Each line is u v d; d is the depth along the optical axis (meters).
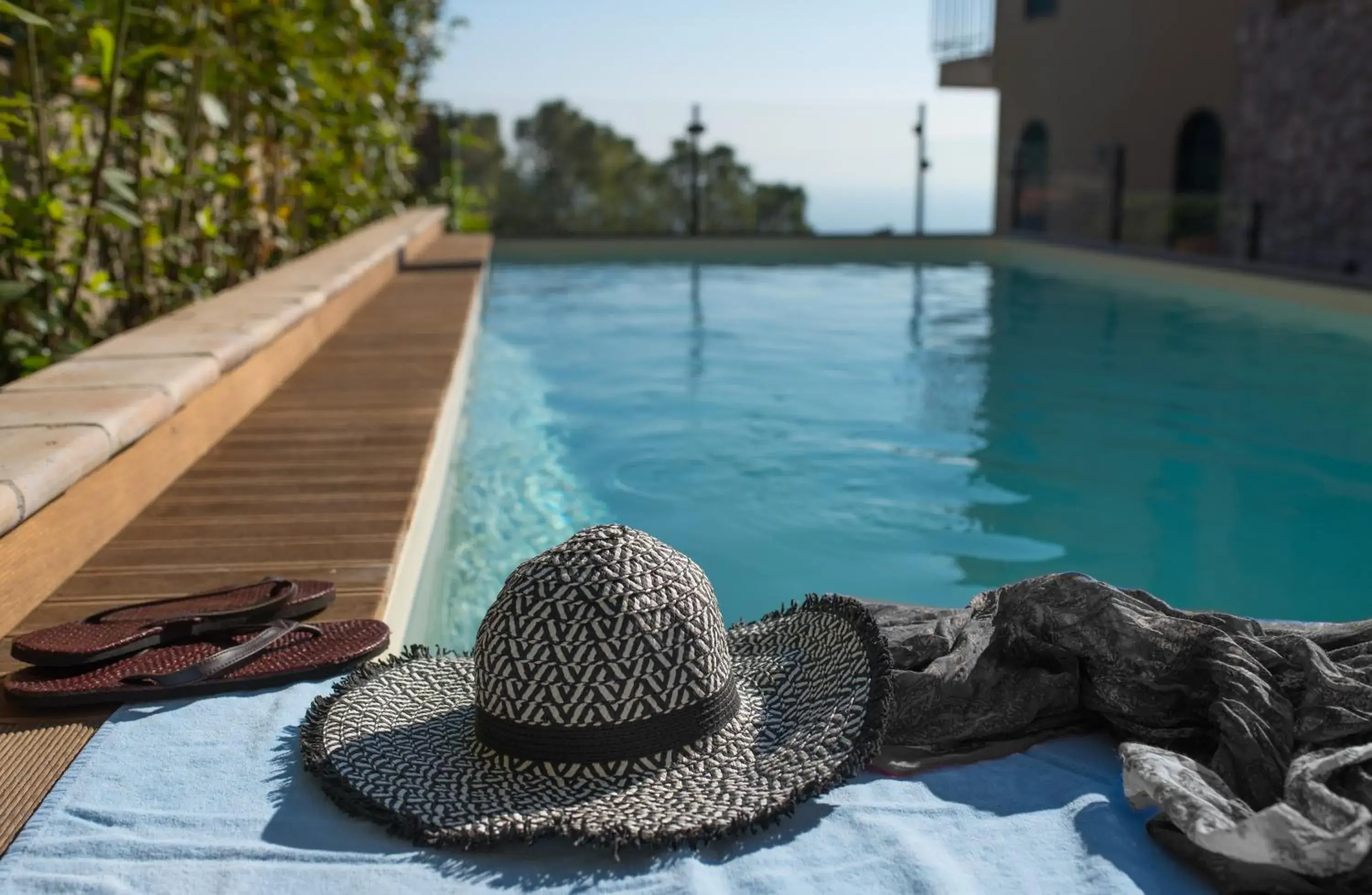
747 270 13.82
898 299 11.18
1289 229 12.39
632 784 1.67
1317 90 11.86
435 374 5.36
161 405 3.27
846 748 1.68
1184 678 1.85
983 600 2.27
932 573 3.88
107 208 4.60
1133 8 15.42
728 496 4.74
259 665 2.14
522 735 1.71
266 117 7.61
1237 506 4.56
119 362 3.75
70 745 1.90
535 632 1.70
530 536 4.25
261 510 3.28
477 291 8.52
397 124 11.20
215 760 1.83
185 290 6.08
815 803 1.71
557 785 1.68
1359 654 1.85
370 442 4.08
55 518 2.67
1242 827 1.41
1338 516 4.43
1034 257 14.38
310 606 2.45
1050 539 4.20
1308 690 1.70
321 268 6.87
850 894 1.48
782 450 5.46
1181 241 12.55
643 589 1.73
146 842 1.59
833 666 1.88
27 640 2.15
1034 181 15.34
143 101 5.30
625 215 15.58
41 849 1.58
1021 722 1.92
